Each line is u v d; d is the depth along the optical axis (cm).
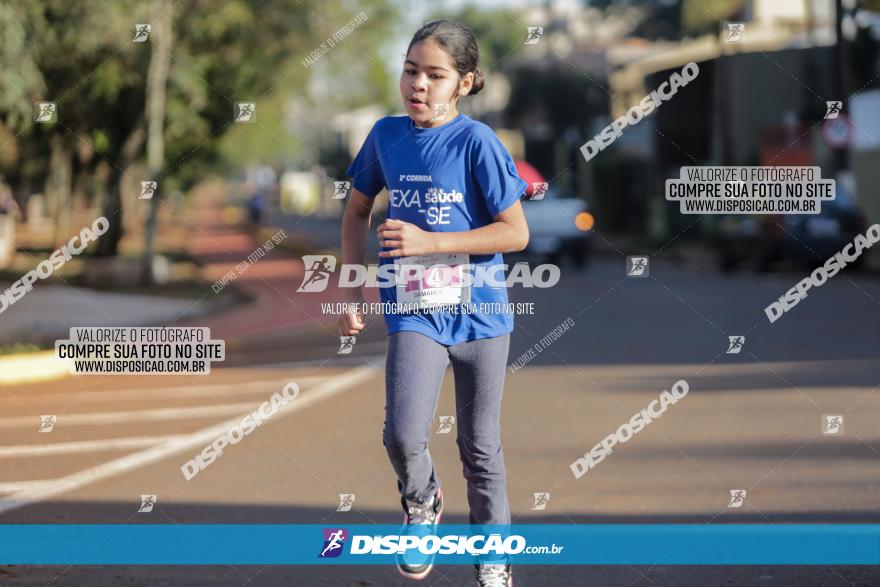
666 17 7356
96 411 1512
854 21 4791
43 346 2145
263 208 8550
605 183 7038
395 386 593
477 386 609
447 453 1177
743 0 5641
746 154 5253
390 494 1000
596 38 7719
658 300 2988
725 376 1661
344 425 1353
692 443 1185
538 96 7319
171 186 5338
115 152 4169
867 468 1043
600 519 898
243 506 959
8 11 2245
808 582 722
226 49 3972
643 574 750
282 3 3894
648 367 1788
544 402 1486
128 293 3422
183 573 761
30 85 2366
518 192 605
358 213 657
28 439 1305
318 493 1005
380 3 4084
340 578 751
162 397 1628
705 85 5434
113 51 3356
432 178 604
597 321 2517
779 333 2180
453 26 605
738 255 3975
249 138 5431
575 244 4388
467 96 626
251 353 2227
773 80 5212
